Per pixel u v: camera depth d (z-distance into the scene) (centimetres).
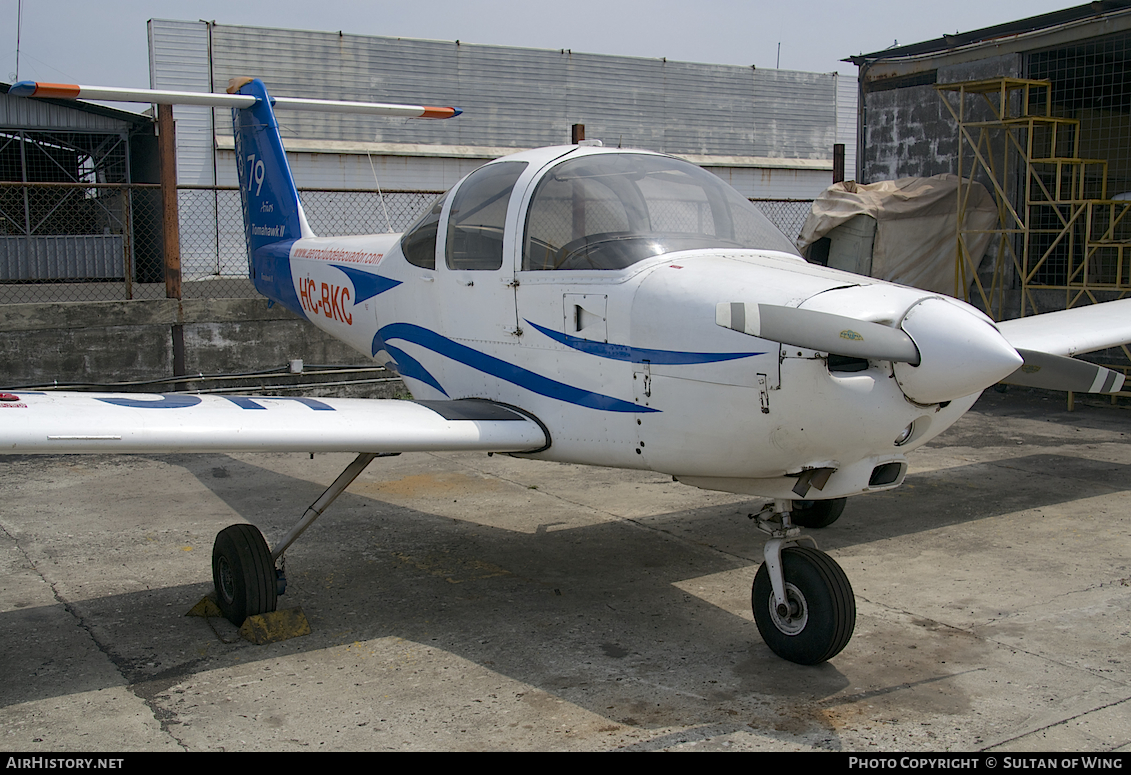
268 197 620
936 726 265
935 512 498
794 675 302
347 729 267
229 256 1606
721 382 296
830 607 295
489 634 340
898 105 982
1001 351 258
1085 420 746
